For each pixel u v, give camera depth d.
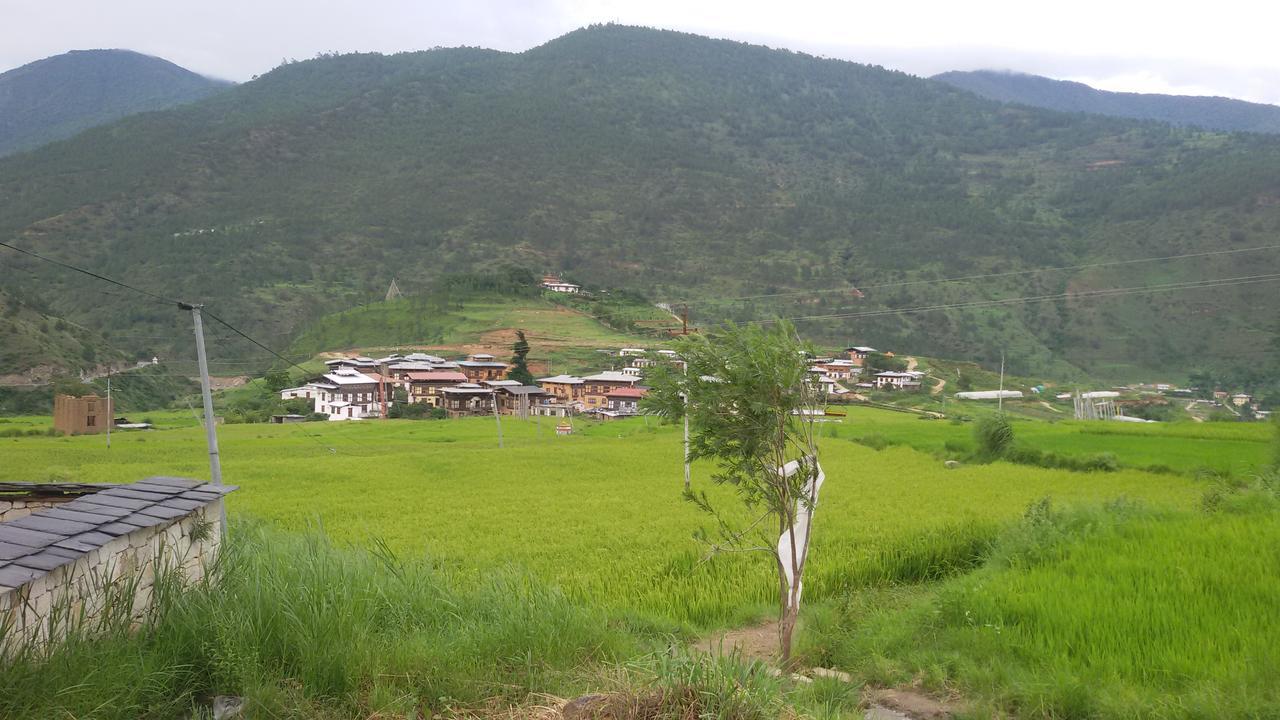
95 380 96.38
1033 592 11.59
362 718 7.00
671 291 185.75
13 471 37.69
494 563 17.30
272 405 93.88
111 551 7.22
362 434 64.44
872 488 29.66
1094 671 8.81
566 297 163.62
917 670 9.84
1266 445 40.16
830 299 166.00
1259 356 124.38
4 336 96.12
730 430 9.31
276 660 7.55
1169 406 106.38
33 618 6.19
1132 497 23.94
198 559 8.86
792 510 9.56
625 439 61.84
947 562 16.31
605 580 15.19
